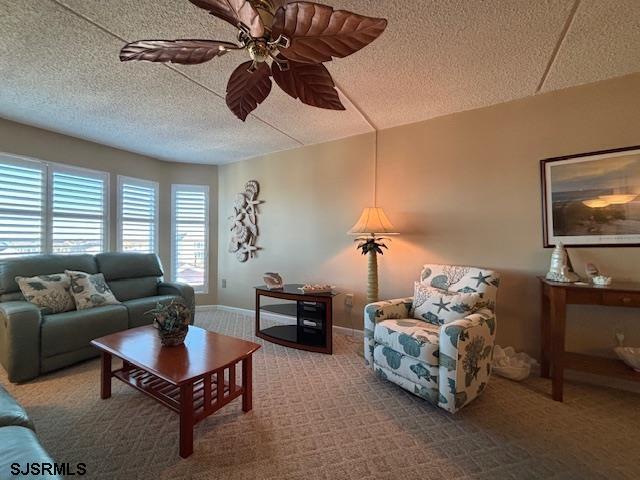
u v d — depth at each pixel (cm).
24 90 236
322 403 196
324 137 342
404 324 217
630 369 192
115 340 198
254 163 419
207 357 172
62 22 162
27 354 218
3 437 95
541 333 231
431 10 154
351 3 149
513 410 187
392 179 309
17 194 295
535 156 242
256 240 415
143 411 184
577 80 220
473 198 267
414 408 190
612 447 154
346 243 339
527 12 155
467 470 139
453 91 236
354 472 138
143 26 167
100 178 362
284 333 318
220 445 154
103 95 244
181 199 442
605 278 196
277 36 114
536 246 241
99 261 325
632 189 208
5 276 256
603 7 151
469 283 229
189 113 278
